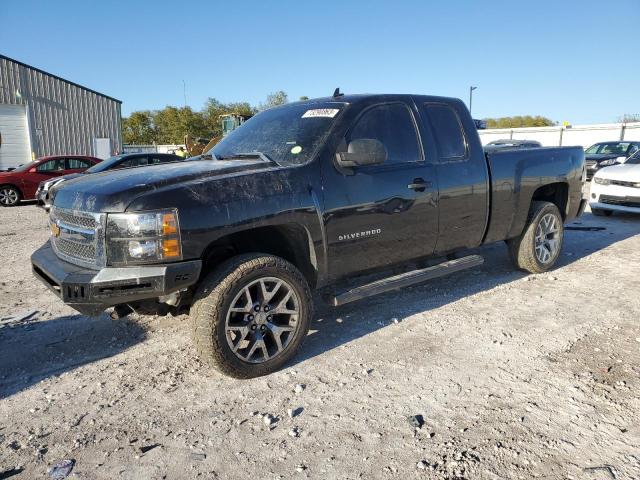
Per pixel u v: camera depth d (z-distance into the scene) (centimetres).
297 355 370
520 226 534
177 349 388
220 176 328
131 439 272
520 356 359
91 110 2725
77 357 378
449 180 443
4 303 509
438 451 254
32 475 244
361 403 302
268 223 331
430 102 454
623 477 231
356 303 481
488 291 511
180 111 6291
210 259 359
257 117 465
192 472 244
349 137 386
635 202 940
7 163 2422
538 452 250
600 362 346
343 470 242
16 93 2405
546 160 551
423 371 339
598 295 492
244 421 287
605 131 3366
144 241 293
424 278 430
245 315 328
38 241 867
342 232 372
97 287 290
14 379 345
